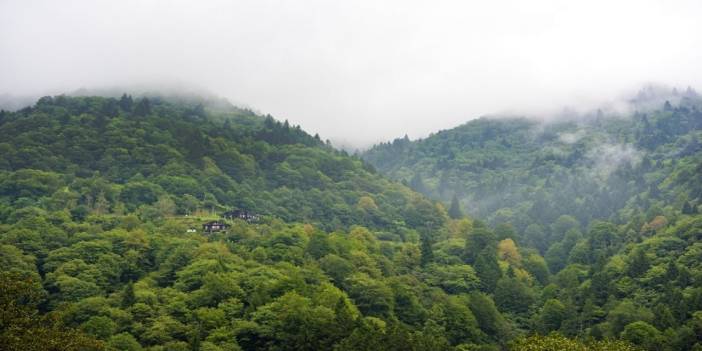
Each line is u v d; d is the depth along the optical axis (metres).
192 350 172.38
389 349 170.50
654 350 188.62
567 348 169.00
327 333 179.75
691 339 187.88
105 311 184.00
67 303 183.25
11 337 119.06
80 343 129.62
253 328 182.00
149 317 186.25
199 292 197.75
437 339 198.62
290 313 185.50
